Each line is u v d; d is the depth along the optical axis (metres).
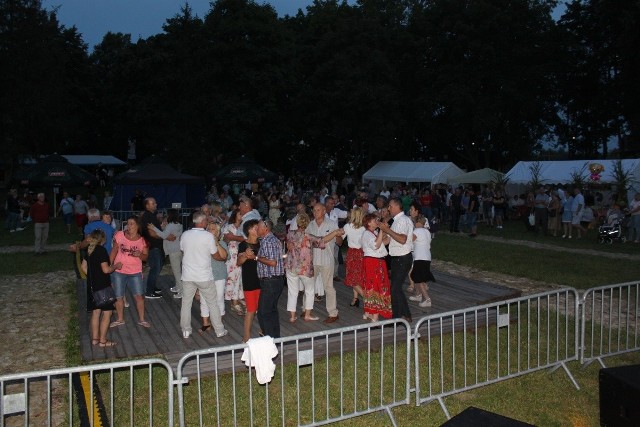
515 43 41.91
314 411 5.67
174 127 38.59
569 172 27.05
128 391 6.51
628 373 5.49
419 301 9.98
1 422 4.45
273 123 45.88
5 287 12.62
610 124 44.81
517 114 43.22
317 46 45.09
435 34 43.72
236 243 9.34
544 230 21.95
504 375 7.09
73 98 52.41
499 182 28.83
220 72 42.19
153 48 44.03
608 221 19.89
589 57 43.50
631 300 11.28
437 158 52.84
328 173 53.91
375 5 48.62
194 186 27.48
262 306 7.15
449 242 20.02
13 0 33.19
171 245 10.33
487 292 10.71
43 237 17.50
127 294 10.86
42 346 8.34
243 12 43.12
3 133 33.72
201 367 6.81
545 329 9.02
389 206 8.29
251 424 5.36
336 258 12.02
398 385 6.72
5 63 33.00
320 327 8.37
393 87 43.09
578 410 6.20
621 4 38.66
